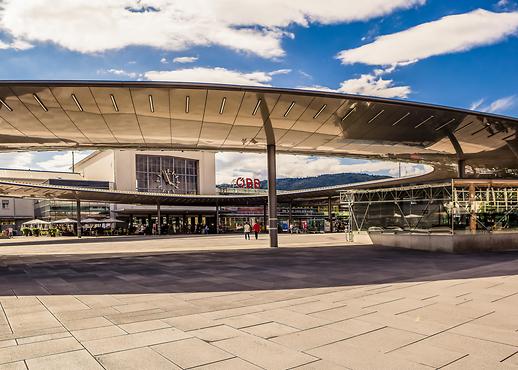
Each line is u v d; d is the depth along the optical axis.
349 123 19.95
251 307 7.44
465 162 31.94
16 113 17.06
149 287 10.06
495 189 20.06
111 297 8.74
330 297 8.32
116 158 72.12
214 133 22.00
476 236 19.31
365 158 30.55
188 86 15.08
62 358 4.71
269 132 21.72
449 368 4.27
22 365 4.48
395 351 4.83
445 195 19.67
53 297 8.84
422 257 16.70
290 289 9.43
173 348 5.04
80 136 21.81
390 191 23.95
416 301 7.67
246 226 38.00
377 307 7.21
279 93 16.06
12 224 83.69
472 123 20.09
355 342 5.20
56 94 15.12
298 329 5.85
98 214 75.88
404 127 20.59
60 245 31.17
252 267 14.07
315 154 28.72
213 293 9.05
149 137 22.72
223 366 4.40
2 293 9.46
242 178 89.88
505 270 11.93
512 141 23.83
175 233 60.84
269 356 4.71
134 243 31.97
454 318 6.32
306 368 4.32
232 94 16.00
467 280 10.12
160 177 76.12
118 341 5.36
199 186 80.50
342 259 16.41
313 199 61.31
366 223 26.77
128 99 16.06
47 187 41.06
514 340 5.21
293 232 55.03
